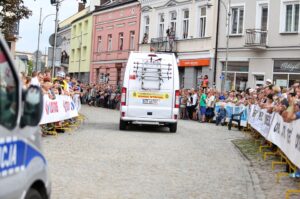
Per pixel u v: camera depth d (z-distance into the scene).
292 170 10.55
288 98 12.61
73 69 63.41
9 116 3.67
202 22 37.34
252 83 32.19
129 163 11.05
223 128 23.66
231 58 33.75
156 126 22.02
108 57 52.06
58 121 17.00
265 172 10.99
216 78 34.94
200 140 16.97
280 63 30.66
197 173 10.35
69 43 67.31
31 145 4.07
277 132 12.60
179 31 39.66
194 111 29.67
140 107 18.64
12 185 3.61
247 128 22.17
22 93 3.94
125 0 50.06
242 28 33.19
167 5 41.31
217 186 9.13
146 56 18.70
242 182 9.66
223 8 34.66
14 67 3.86
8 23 21.98
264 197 8.36
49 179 4.51
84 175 9.36
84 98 47.56
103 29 53.84
